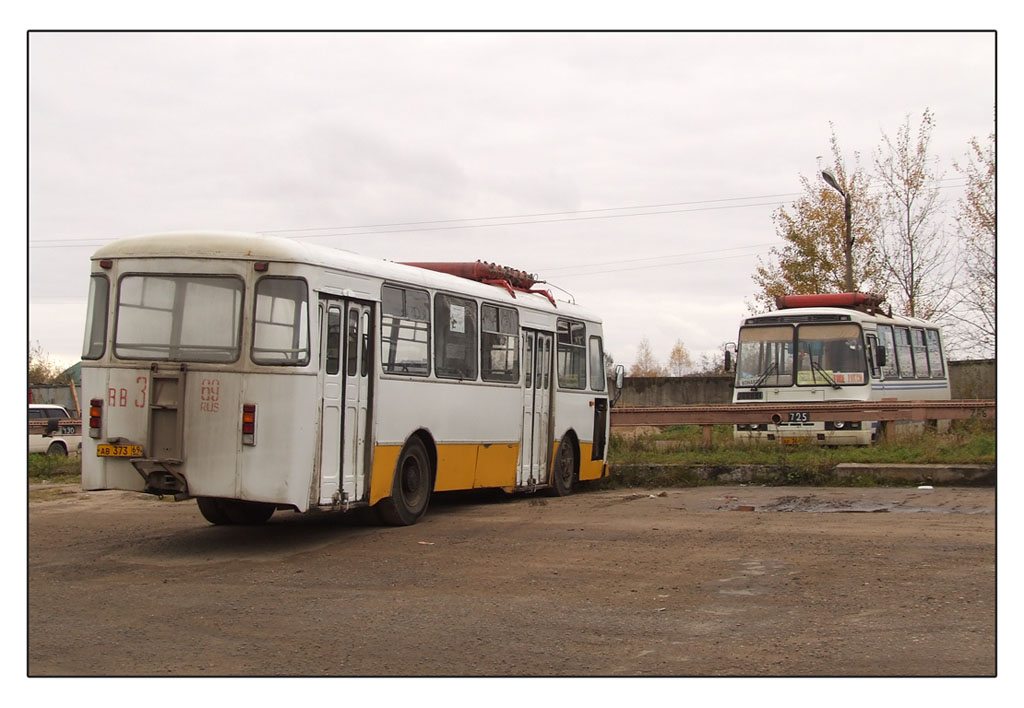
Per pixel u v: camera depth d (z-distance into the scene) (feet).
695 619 28.81
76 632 27.66
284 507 40.63
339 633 27.53
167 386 39.11
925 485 58.90
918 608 29.48
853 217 136.56
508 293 56.59
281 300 39.17
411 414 47.03
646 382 148.56
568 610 29.96
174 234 40.11
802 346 85.61
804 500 54.24
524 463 57.93
